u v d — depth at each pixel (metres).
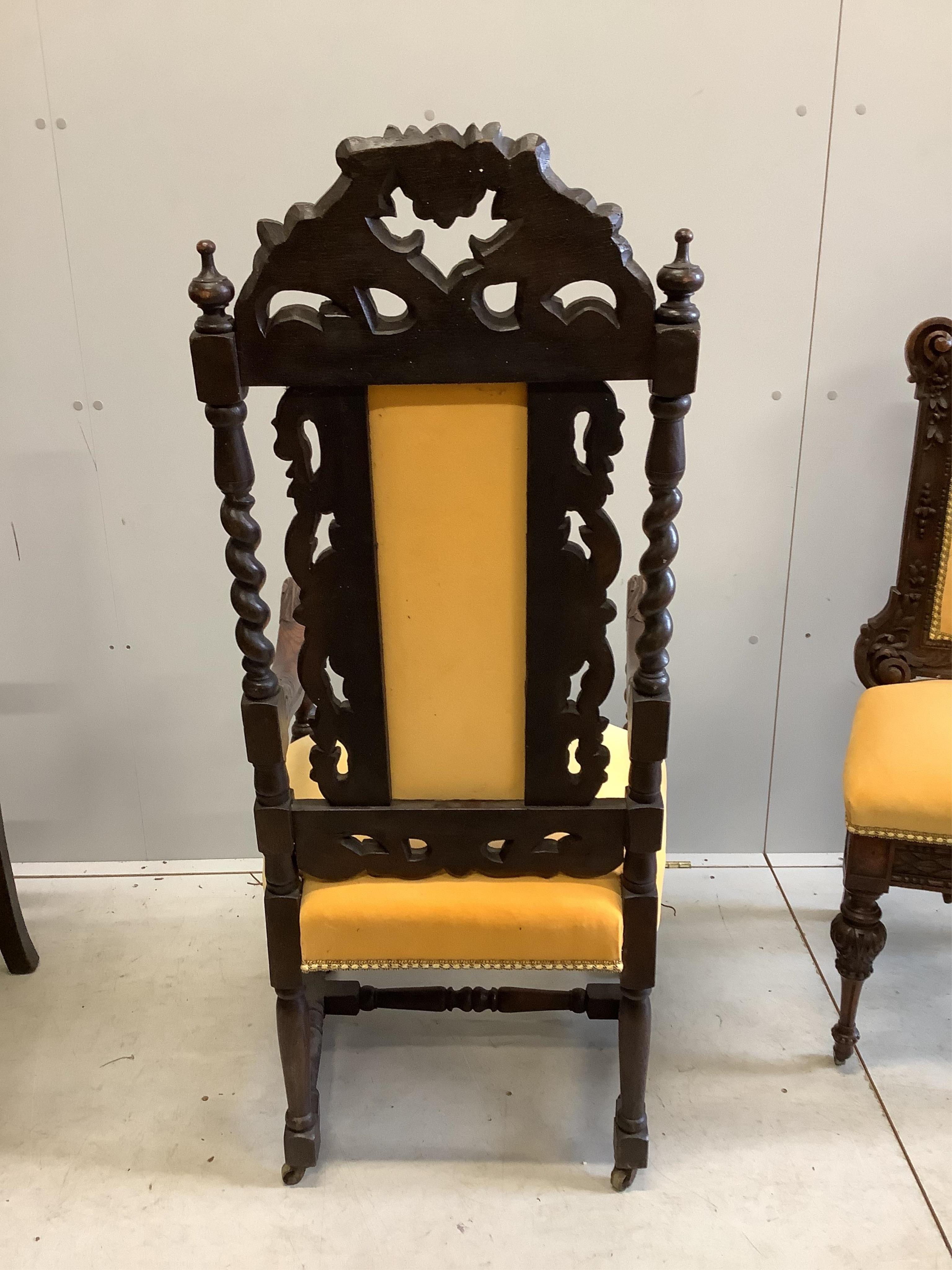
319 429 0.90
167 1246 1.21
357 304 0.85
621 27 1.39
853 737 1.41
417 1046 1.50
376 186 0.81
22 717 1.79
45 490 1.64
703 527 1.66
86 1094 1.42
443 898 1.10
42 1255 1.20
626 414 1.58
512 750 1.05
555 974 1.63
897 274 1.51
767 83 1.42
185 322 1.54
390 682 1.02
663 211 1.48
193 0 1.38
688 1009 1.55
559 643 0.98
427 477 0.92
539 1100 1.40
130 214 1.48
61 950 1.70
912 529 1.47
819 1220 1.22
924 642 1.51
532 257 0.83
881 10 1.38
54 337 1.55
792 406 1.59
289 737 1.41
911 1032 1.49
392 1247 1.20
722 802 1.87
